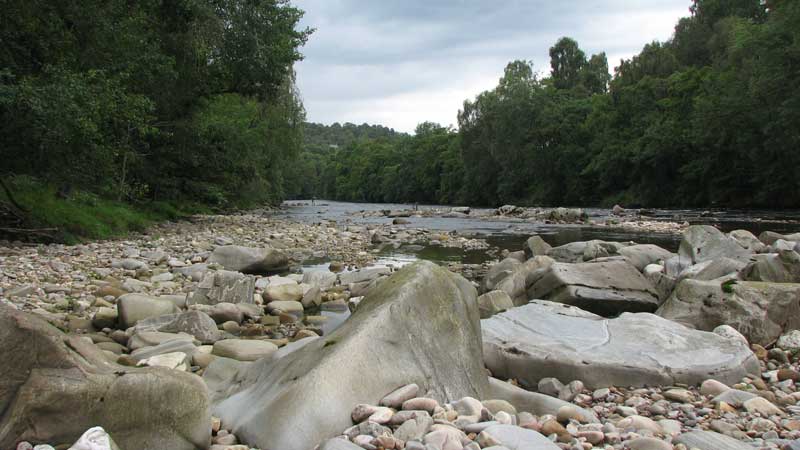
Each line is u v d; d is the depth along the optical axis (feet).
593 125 214.48
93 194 68.64
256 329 26.66
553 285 30.35
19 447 10.32
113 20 62.18
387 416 12.61
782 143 121.29
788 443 12.50
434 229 88.89
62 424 10.81
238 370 17.49
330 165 506.89
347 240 71.20
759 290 24.14
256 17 87.51
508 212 133.69
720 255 33.42
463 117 262.67
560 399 16.76
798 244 34.40
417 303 16.01
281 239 69.77
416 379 14.52
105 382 11.28
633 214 125.49
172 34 80.64
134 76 67.00
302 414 12.53
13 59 50.98
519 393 16.39
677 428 14.10
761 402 15.61
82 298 31.50
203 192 114.32
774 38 119.03
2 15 49.24
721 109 137.90
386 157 416.05
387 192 380.99
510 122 232.73
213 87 93.45
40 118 45.34
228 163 107.14
